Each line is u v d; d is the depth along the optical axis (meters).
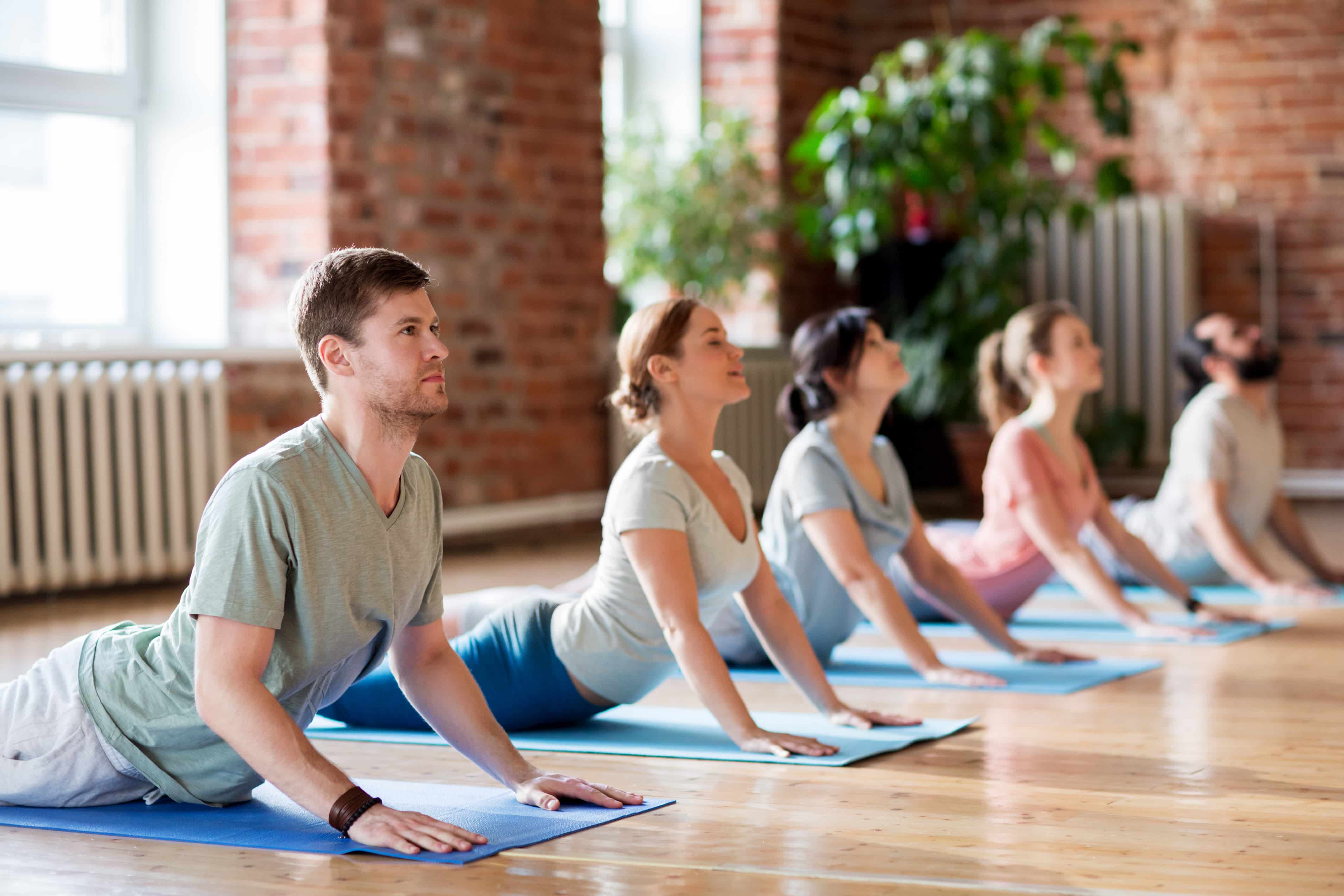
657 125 8.34
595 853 2.15
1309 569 5.16
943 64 8.58
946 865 2.09
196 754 2.36
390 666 2.53
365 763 2.83
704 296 8.31
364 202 6.55
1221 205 8.97
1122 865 2.09
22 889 2.01
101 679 2.36
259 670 2.17
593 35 7.80
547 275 7.55
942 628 4.52
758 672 3.82
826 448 3.56
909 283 8.75
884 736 2.95
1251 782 2.59
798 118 8.92
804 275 9.04
